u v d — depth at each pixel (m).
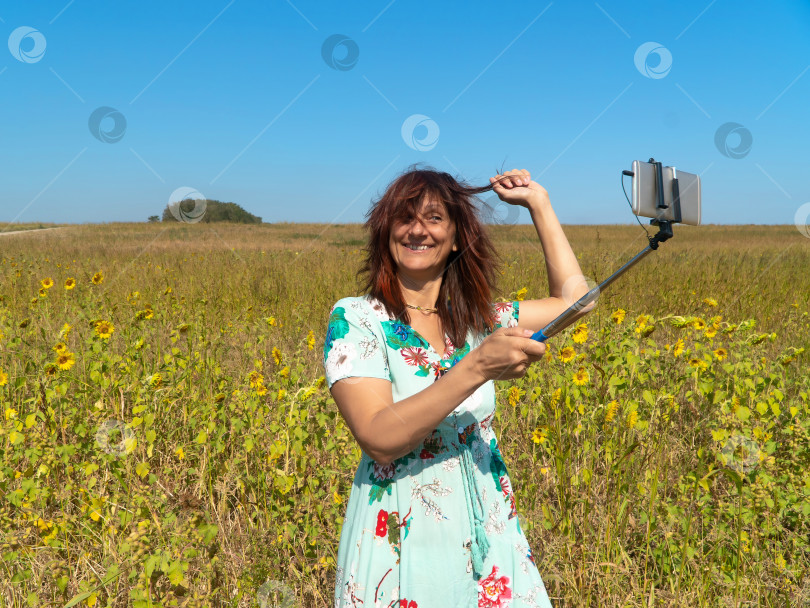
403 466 1.60
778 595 2.45
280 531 2.63
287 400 3.30
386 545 1.58
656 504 2.89
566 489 2.89
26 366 4.03
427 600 1.54
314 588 2.38
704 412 3.58
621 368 3.61
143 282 9.94
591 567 2.45
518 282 9.55
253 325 6.34
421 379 1.61
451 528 1.57
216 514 2.93
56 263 12.45
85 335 5.02
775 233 36.47
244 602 2.39
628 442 3.20
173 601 1.98
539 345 1.25
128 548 1.96
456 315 1.71
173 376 3.99
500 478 1.74
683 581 2.54
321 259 12.99
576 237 29.14
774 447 2.92
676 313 7.76
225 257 13.97
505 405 3.93
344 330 1.58
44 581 2.44
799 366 4.95
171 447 3.45
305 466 3.00
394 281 1.65
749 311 7.91
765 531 2.64
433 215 1.61
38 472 2.88
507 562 1.65
